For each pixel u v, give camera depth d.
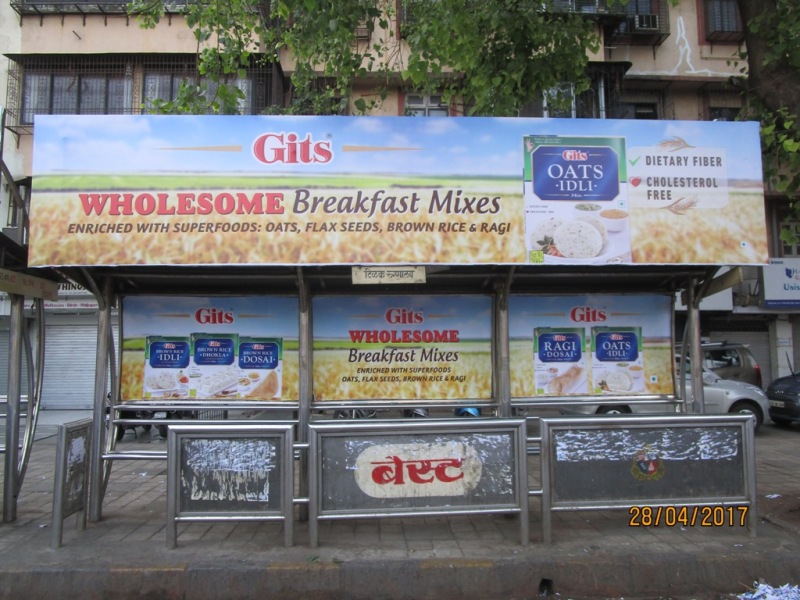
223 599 4.00
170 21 13.88
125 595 4.00
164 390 5.48
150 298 5.51
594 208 4.68
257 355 5.55
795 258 15.81
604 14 13.99
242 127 4.51
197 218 4.45
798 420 11.34
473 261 4.56
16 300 5.29
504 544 4.55
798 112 5.31
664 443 4.70
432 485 4.49
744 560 4.24
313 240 4.49
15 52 13.77
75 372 15.06
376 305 5.58
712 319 16.48
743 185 4.82
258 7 10.28
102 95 13.82
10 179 5.38
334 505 4.46
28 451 5.42
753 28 5.58
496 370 5.57
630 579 4.15
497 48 7.50
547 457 4.58
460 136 4.61
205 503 4.45
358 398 5.50
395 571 4.08
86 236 4.41
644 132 4.77
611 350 5.76
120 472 7.46
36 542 4.59
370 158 4.55
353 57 8.77
